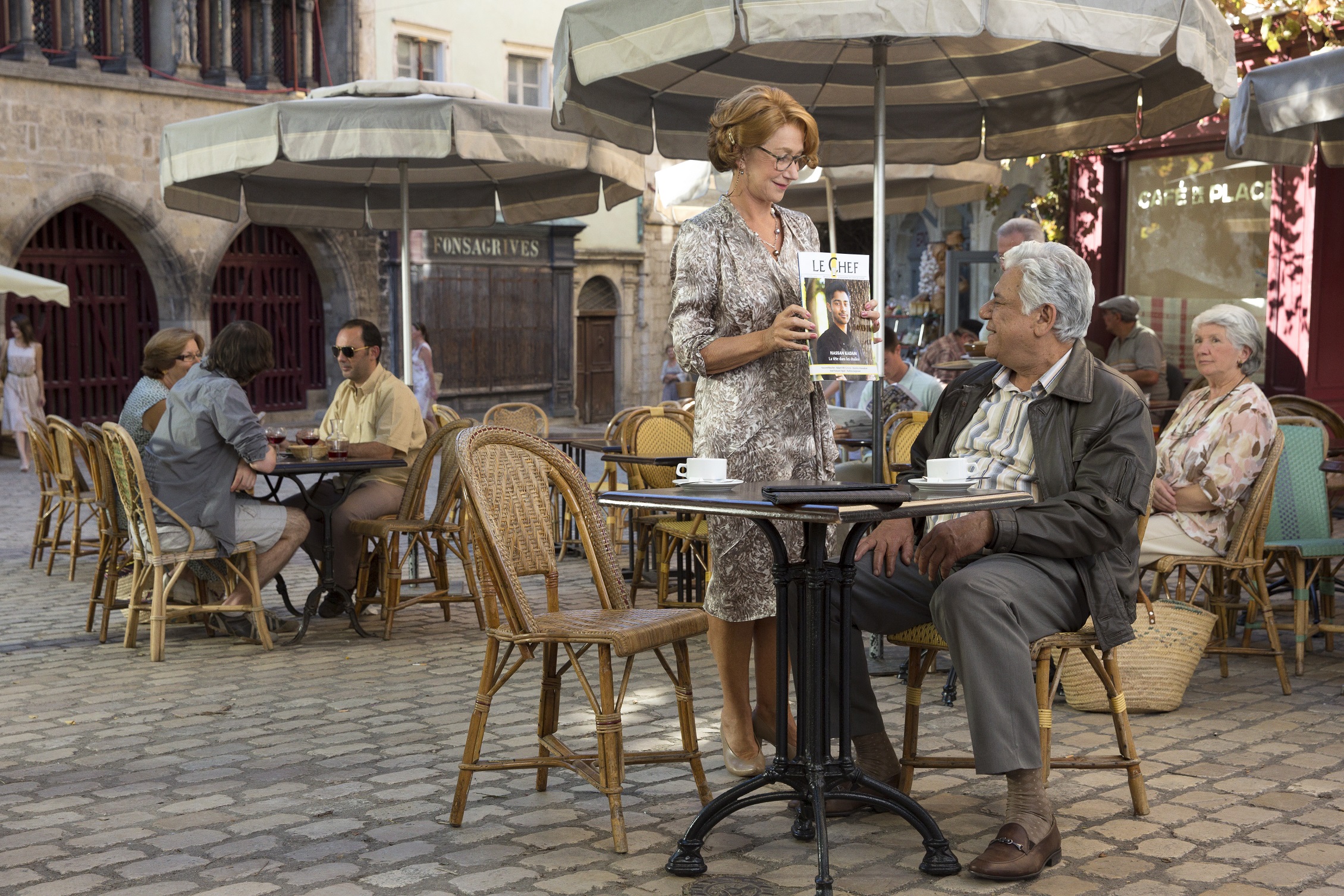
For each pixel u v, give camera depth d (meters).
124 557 7.00
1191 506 5.66
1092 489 3.70
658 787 4.29
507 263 26.61
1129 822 3.91
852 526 3.53
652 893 3.38
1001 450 3.97
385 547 7.00
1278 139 7.46
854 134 7.30
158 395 7.25
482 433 4.05
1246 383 5.73
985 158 7.29
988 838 3.79
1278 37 10.73
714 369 4.06
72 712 5.33
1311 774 4.39
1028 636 3.63
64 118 20.75
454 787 4.30
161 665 6.22
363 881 3.47
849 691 3.77
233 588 6.74
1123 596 3.78
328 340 25.14
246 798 4.19
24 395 16.69
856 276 4.02
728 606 4.23
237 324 6.55
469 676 5.94
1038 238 6.70
